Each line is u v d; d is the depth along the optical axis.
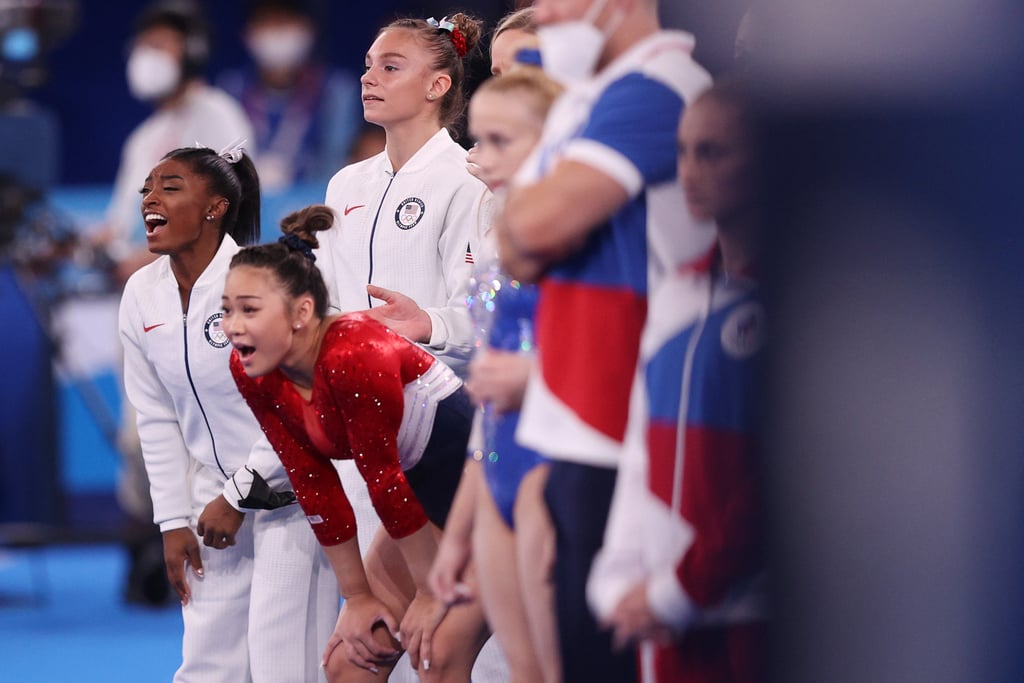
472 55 12.06
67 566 25.06
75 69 31.62
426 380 9.31
